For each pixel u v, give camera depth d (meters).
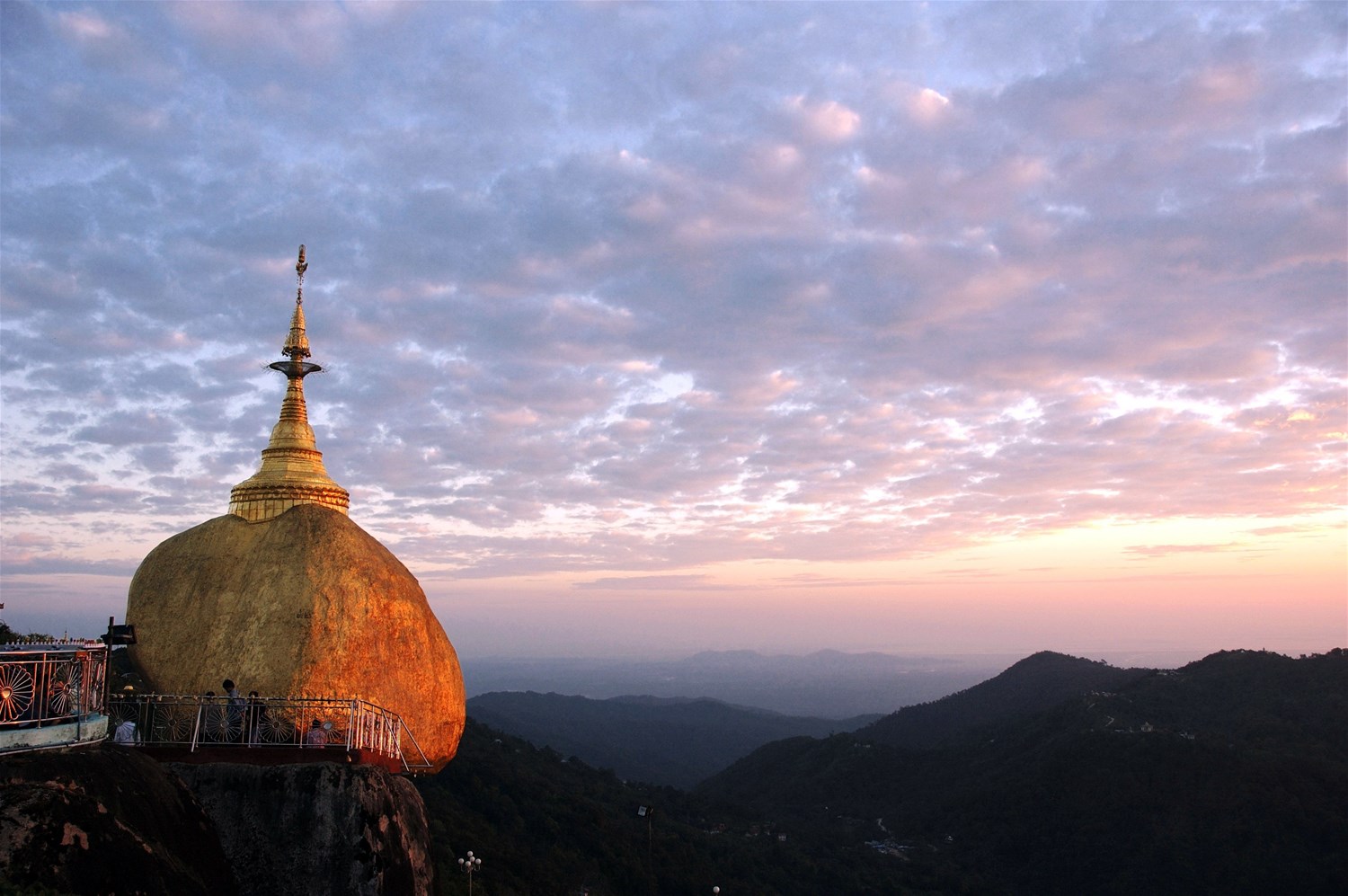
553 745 167.00
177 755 17.95
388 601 20.88
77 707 16.52
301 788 17.23
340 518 22.06
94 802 14.62
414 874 18.19
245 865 16.86
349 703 18.91
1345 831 72.12
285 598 20.34
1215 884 70.38
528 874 54.56
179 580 21.47
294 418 25.14
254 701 18.77
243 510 23.69
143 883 14.48
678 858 69.19
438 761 21.52
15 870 13.20
